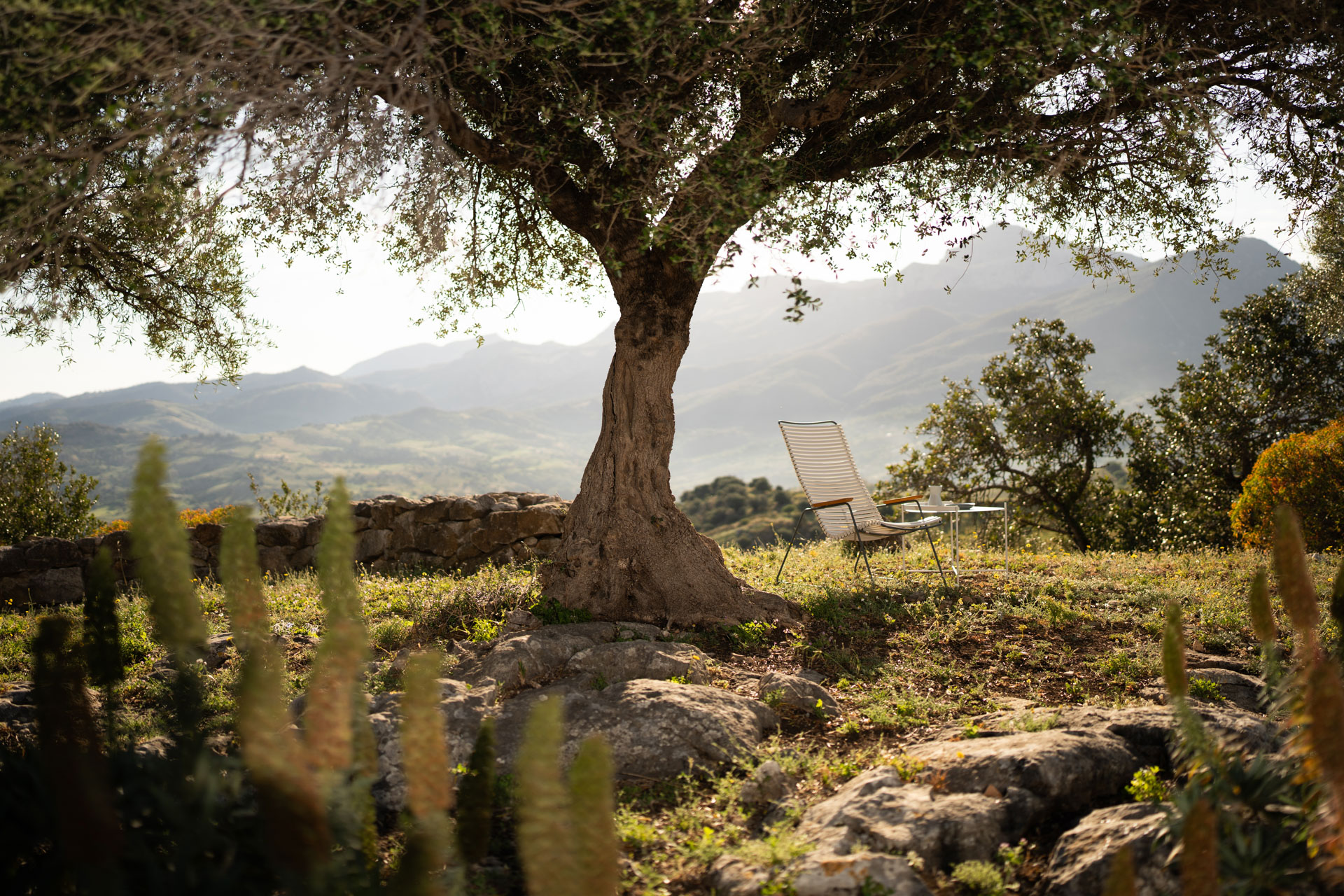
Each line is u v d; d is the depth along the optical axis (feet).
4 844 7.16
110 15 10.79
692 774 12.15
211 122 11.85
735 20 14.67
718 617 20.39
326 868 5.21
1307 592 6.23
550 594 21.21
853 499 26.91
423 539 31.89
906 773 11.21
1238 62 18.53
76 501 48.39
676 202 17.11
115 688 7.97
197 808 6.79
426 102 13.61
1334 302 41.63
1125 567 28.27
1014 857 9.30
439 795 4.87
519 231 26.30
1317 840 6.63
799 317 19.60
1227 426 59.26
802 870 8.59
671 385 22.08
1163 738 11.63
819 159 20.20
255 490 37.42
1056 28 13.70
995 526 62.59
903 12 17.71
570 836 3.43
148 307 23.66
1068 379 65.46
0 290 13.26
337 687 5.16
